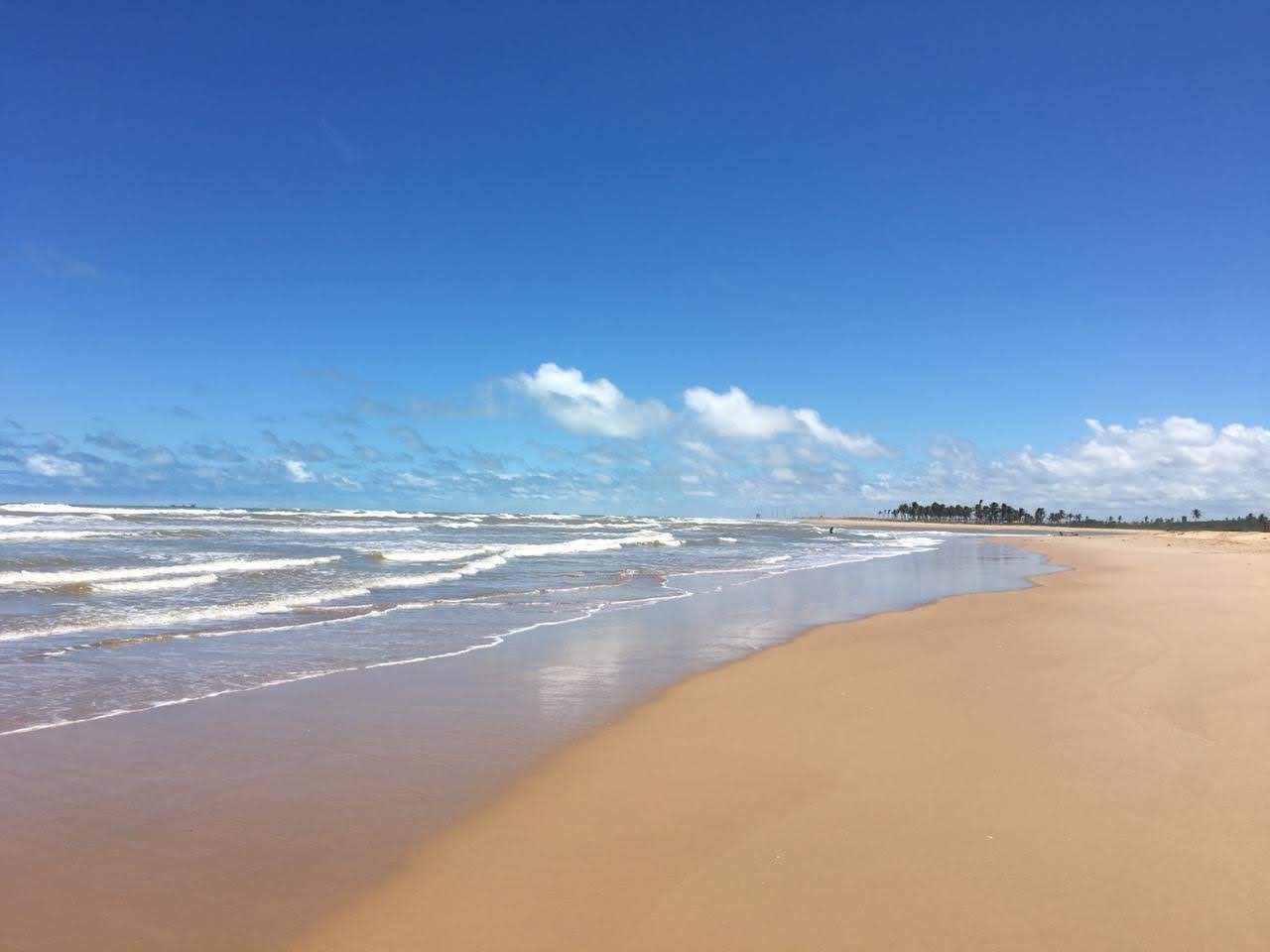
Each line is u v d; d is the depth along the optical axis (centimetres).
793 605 1781
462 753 695
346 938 389
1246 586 2002
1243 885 418
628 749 700
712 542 5316
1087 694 832
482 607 1672
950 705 808
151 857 485
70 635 1234
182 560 2519
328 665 1062
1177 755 624
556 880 448
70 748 700
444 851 491
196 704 855
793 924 390
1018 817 512
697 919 398
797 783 595
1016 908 399
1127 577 2434
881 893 418
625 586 2184
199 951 379
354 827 531
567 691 926
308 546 3422
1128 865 442
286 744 719
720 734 739
